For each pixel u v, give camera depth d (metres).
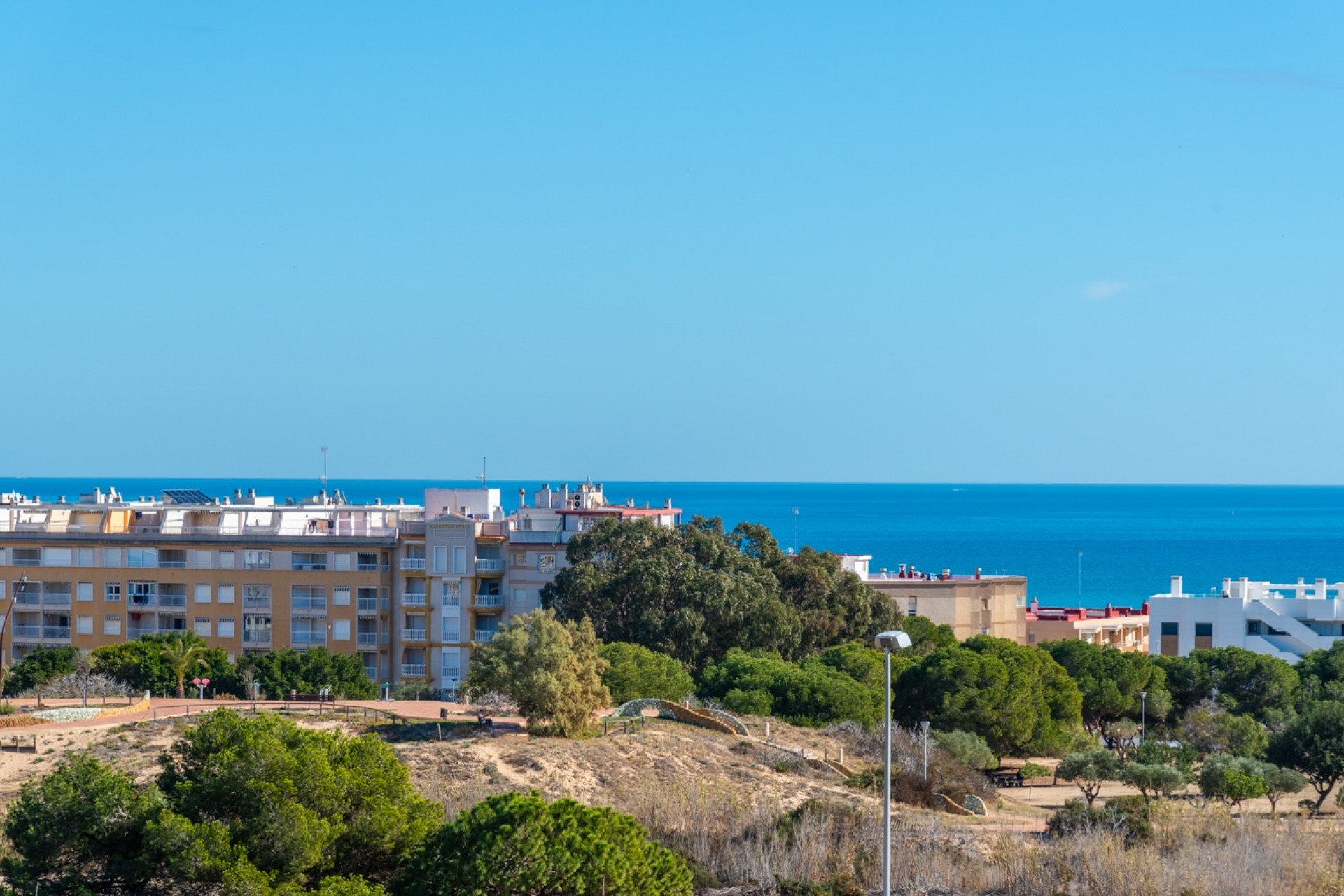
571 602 131.00
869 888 61.28
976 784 93.62
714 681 115.00
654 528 137.00
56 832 51.59
